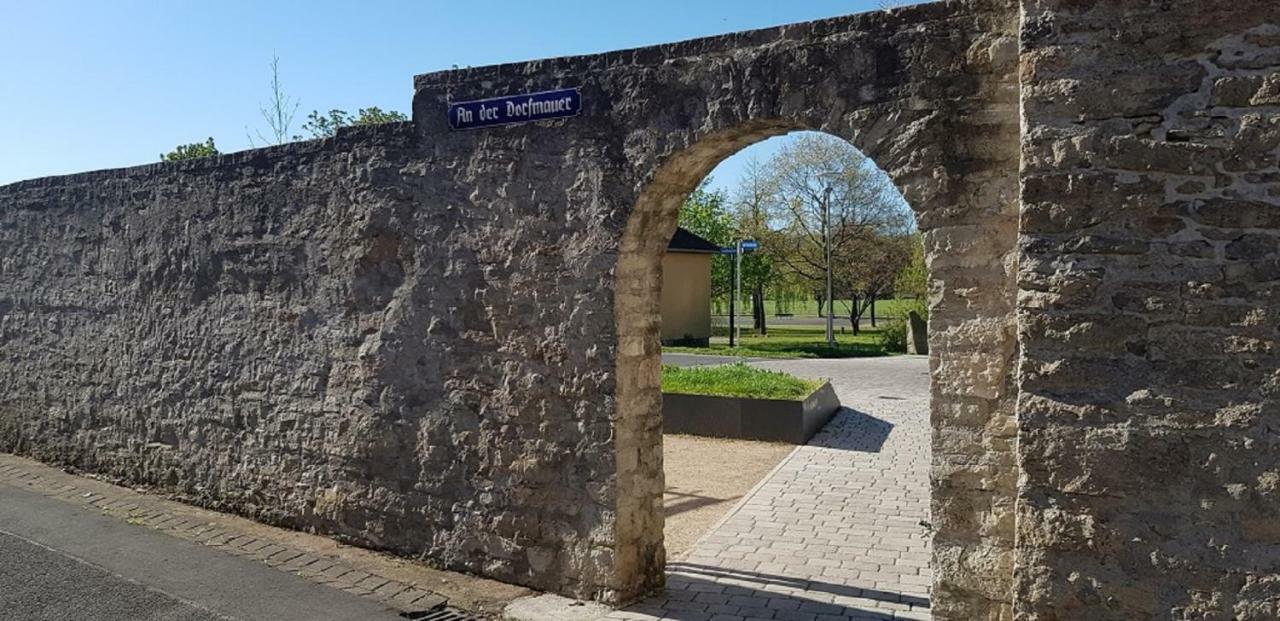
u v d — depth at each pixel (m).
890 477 11.02
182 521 8.38
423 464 7.21
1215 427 4.29
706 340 32.84
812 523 8.76
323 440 7.86
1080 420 4.52
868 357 29.38
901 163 5.25
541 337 6.58
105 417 9.94
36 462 10.74
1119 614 4.45
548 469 6.56
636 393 6.48
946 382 5.18
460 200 6.96
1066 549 4.55
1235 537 4.26
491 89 6.77
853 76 5.38
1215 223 4.31
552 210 6.51
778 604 6.39
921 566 7.32
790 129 5.93
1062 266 4.57
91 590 6.55
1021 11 4.68
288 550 7.53
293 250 8.05
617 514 6.27
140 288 9.47
